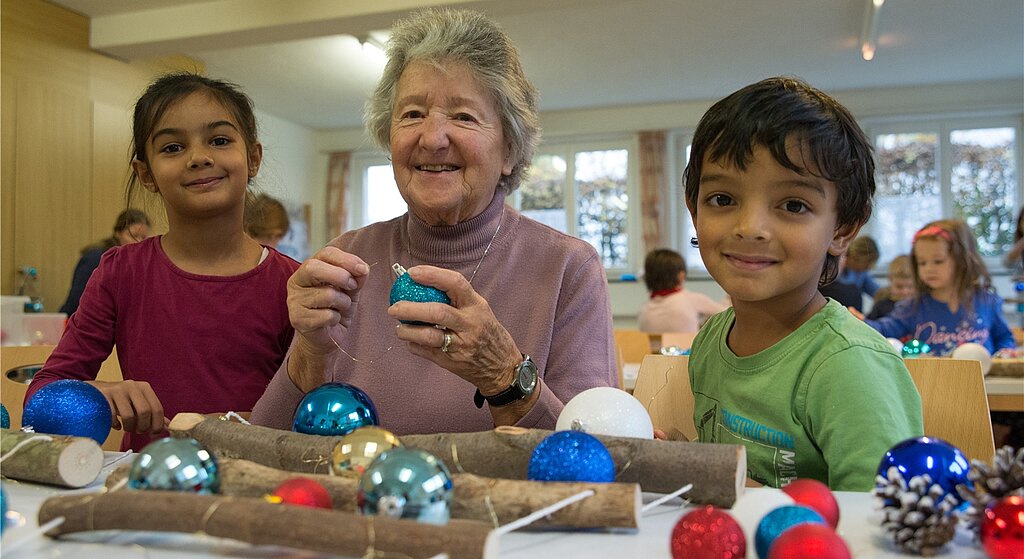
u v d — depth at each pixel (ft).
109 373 5.14
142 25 16.08
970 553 1.70
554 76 20.63
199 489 1.87
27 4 15.19
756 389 3.14
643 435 2.38
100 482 2.44
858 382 2.77
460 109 3.61
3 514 1.82
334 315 2.91
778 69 20.13
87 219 16.43
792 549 1.51
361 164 27.63
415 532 1.53
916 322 9.76
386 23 14.83
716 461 2.07
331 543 1.55
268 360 4.51
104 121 16.85
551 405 3.19
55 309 15.66
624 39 17.63
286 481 1.89
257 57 19.02
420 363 3.77
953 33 17.48
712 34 17.38
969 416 4.07
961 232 9.57
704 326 3.91
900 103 21.98
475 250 3.93
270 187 5.74
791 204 2.88
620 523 1.85
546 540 1.85
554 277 3.89
